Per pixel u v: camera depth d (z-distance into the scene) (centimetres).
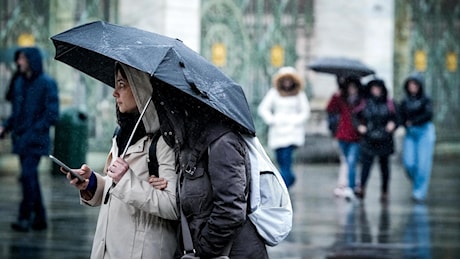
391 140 3397
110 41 1039
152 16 4106
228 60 4481
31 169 2344
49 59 3962
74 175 1053
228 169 1002
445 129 5222
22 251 2069
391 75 4825
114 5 4116
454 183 4106
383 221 2761
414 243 2328
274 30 4616
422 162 3372
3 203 2966
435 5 5106
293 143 3328
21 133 2323
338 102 3425
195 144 1008
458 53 5206
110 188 1033
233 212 999
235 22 4503
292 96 3338
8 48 3722
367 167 3403
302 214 2880
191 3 4181
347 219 2786
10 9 3888
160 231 1042
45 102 2308
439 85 5162
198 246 1012
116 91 1058
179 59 1017
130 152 1048
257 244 1033
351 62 3547
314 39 4741
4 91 3800
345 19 4772
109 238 1045
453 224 2725
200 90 1000
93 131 4072
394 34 4912
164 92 1011
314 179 4031
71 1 4012
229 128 1014
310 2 4728
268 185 1036
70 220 2583
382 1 4806
